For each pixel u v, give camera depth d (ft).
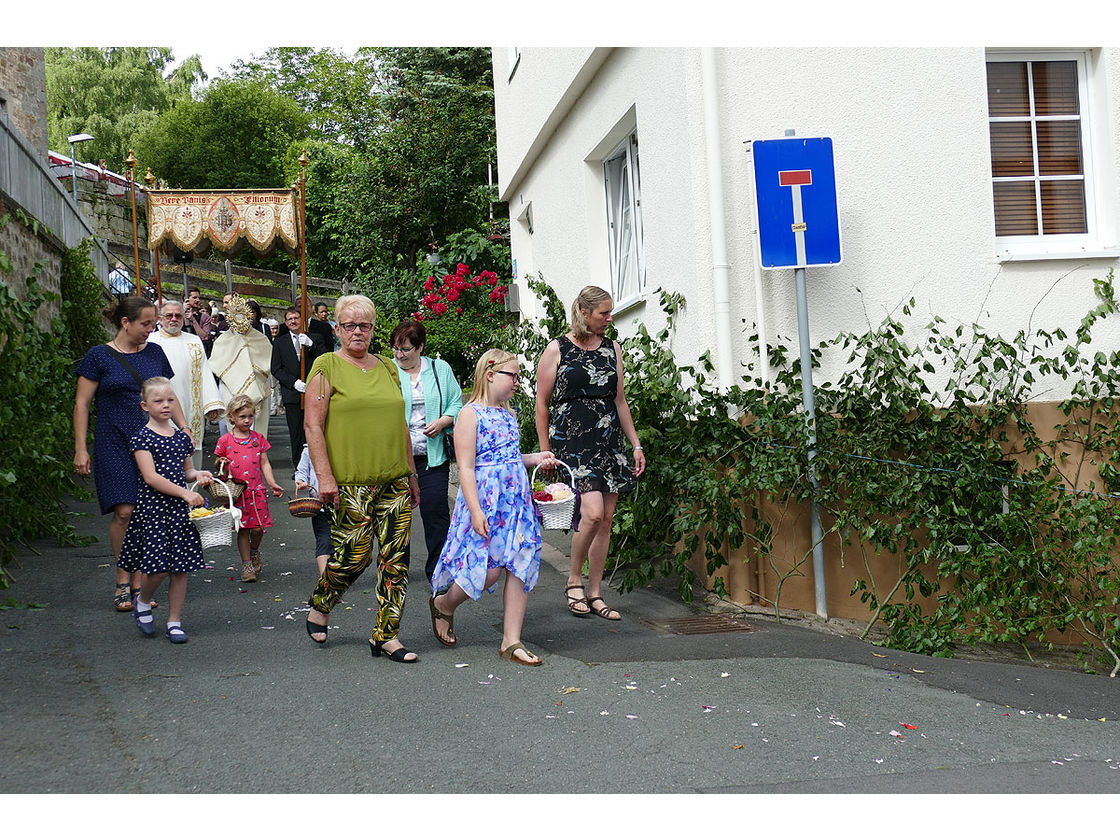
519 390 37.68
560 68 33.96
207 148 167.73
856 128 24.30
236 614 21.53
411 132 84.69
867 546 23.93
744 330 24.09
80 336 45.06
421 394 22.57
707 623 21.84
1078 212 25.84
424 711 15.53
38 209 41.19
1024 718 16.51
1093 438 24.47
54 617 20.74
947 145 24.49
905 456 23.65
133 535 19.24
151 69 195.83
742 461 23.09
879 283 24.34
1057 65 25.76
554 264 37.83
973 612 23.80
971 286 24.57
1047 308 24.81
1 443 25.17
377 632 18.28
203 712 15.26
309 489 22.90
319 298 116.16
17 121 63.21
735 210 24.12
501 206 83.71
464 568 18.26
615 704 16.11
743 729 15.21
